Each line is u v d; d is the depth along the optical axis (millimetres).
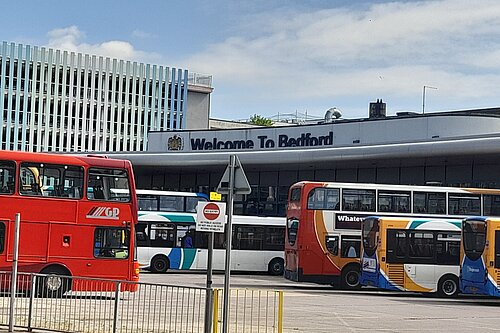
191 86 116188
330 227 35125
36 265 24438
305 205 35156
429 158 43469
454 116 47219
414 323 22594
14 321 16266
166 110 113375
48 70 104188
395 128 49594
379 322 22422
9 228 24344
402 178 48188
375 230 33438
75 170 25203
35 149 102938
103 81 108688
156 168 56375
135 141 110750
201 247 43844
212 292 15117
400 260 33188
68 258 24766
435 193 36375
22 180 24672
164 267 43312
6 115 100875
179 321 16078
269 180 54750
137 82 111250
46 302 16312
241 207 55656
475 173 44656
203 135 61188
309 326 20438
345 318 23094
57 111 104812
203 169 55969
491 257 30250
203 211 15070
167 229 43531
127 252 25438
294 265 35125
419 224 33531
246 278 42000
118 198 25562
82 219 25047
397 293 35938
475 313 26750
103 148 108188
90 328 16047
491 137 40031
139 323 15953
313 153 47938
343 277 35125
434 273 33375
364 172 50125
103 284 16078
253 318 21453
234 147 59094
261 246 45125
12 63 101500
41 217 24656
